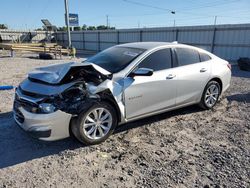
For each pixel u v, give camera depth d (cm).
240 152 389
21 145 400
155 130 470
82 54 2689
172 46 505
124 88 416
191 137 444
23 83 421
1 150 383
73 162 355
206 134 457
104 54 512
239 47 1828
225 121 525
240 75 1181
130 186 303
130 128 474
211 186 304
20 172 329
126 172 332
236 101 675
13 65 1395
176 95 498
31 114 361
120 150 391
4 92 727
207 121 522
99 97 390
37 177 319
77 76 406
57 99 366
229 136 450
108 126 411
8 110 561
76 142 411
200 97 558
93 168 341
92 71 408
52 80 394
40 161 356
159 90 463
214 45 1984
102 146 402
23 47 2022
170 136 446
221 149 399
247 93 766
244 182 312
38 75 416
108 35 3022
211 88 578
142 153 382
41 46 2341
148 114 463
